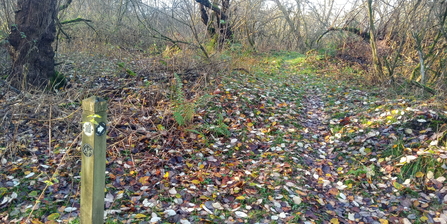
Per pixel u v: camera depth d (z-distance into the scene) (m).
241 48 13.46
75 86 6.06
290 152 4.88
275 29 19.23
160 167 4.20
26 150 4.30
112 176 3.86
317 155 5.00
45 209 3.25
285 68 11.76
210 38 12.41
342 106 6.96
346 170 4.54
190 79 7.50
